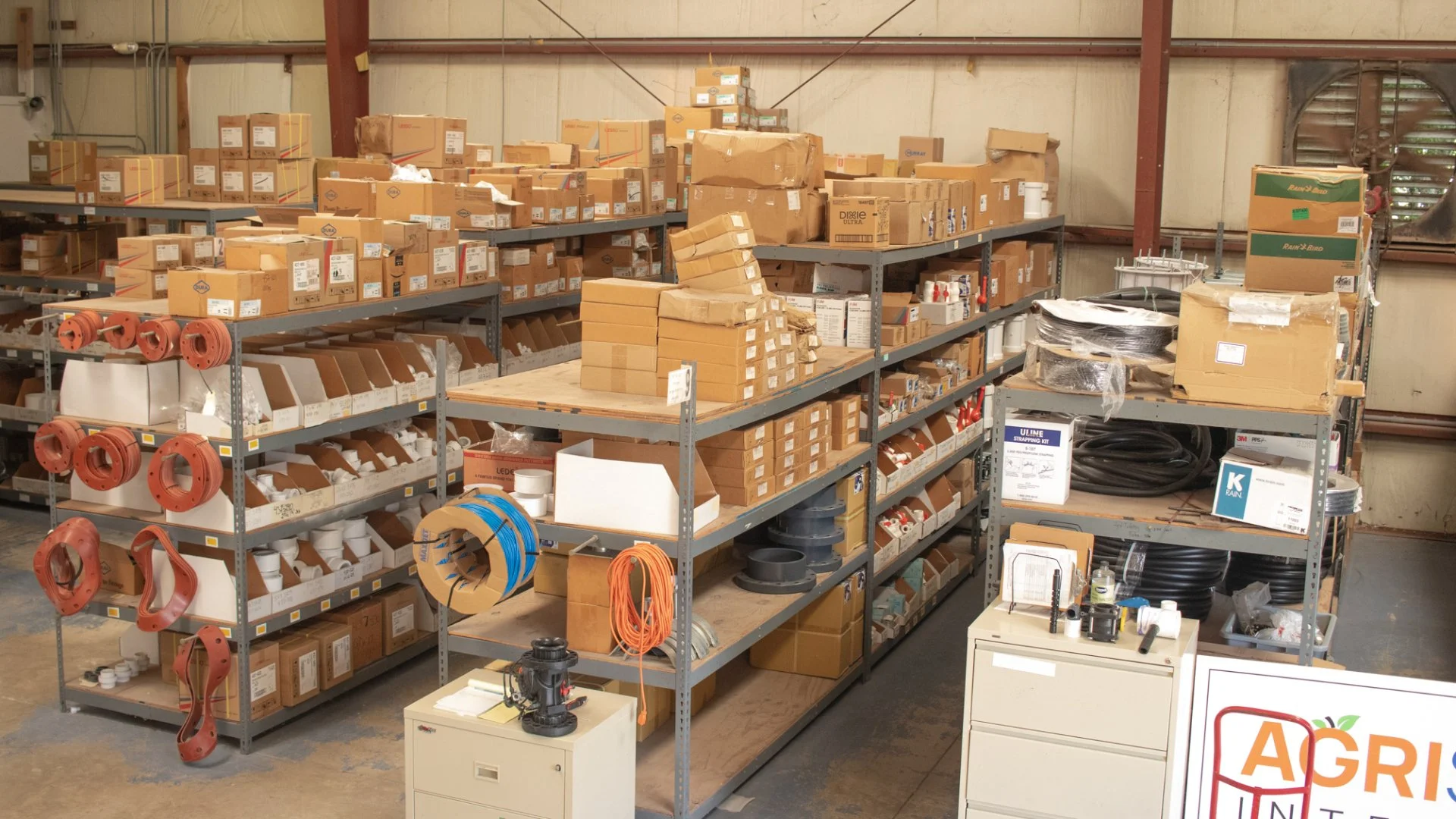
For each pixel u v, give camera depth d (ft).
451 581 11.65
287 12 31.53
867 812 12.98
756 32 27.17
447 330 18.06
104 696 14.55
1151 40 22.33
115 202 20.25
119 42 33.50
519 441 13.41
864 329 15.67
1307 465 11.02
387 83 30.83
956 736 14.88
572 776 10.32
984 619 10.59
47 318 14.02
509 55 29.50
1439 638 18.48
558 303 19.92
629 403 11.67
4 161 33.94
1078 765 10.16
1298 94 23.29
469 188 17.69
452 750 10.76
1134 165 24.77
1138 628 10.27
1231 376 10.77
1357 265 13.33
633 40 28.04
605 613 11.86
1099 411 11.31
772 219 15.17
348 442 15.66
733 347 11.68
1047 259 23.50
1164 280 18.38
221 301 12.89
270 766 13.67
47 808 12.64
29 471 22.25
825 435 14.52
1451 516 23.66
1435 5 22.39
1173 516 11.37
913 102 26.23
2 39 34.58
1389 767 9.39
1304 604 10.87
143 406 13.70
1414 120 22.70
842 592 15.42
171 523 13.64
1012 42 25.05
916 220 16.11
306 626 15.20
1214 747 9.76
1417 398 23.56
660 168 22.36
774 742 13.76
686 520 11.29
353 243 14.55
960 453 20.13
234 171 21.52
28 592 18.78
